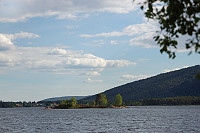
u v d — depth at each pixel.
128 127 69.31
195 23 8.34
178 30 8.58
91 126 73.62
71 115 142.62
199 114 135.25
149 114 143.12
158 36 8.84
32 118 120.69
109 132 58.66
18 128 70.75
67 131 61.78
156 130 61.19
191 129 62.19
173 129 62.69
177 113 150.00
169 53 8.86
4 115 160.12
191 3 8.23
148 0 8.37
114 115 136.75
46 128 69.62
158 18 8.66
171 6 8.35
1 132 61.47
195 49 8.23
